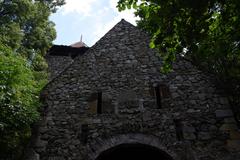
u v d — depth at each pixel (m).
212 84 8.11
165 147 7.12
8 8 13.14
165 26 5.39
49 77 13.64
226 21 5.46
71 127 7.79
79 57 9.38
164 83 8.39
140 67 8.89
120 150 9.01
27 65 7.82
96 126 7.72
